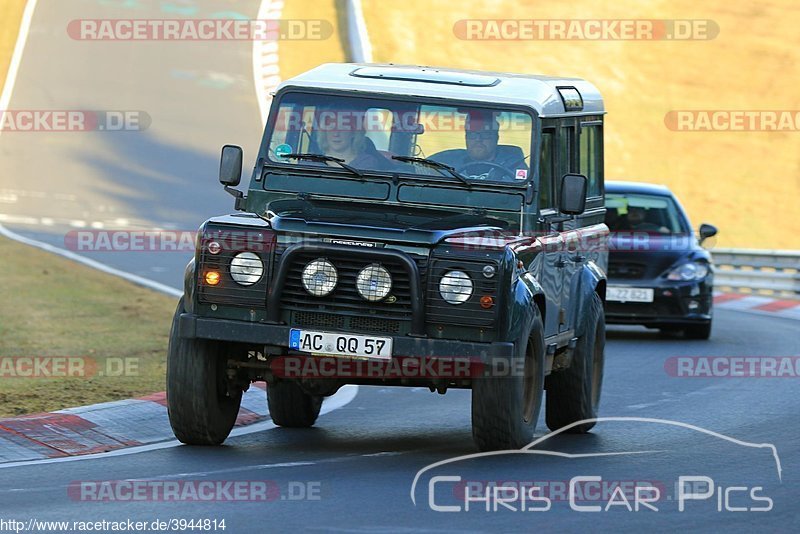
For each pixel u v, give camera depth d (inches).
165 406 1416.1
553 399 1397.6
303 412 1360.7
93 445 1219.9
